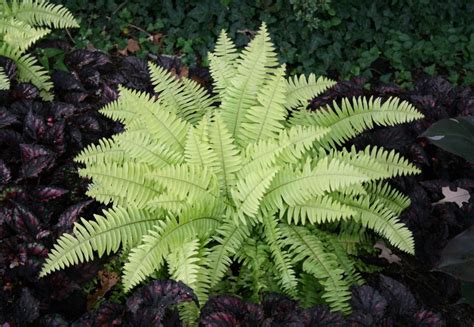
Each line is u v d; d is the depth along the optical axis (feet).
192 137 4.81
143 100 5.01
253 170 4.88
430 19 8.00
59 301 4.82
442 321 4.49
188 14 7.92
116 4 8.18
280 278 4.90
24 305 4.44
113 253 5.12
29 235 4.96
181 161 5.02
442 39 7.88
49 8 6.64
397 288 4.67
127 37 8.01
